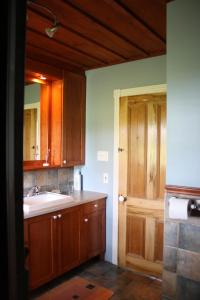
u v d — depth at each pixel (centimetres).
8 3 38
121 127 305
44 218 244
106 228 321
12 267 39
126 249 304
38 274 239
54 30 183
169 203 175
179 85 181
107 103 316
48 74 280
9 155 39
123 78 303
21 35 39
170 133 185
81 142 329
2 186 39
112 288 262
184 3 177
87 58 291
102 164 322
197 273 171
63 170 332
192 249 172
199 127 173
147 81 285
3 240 39
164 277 184
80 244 285
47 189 312
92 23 207
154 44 252
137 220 296
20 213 40
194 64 174
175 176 183
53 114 307
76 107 319
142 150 291
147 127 287
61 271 262
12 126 39
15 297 40
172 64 183
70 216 272
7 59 38
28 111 284
